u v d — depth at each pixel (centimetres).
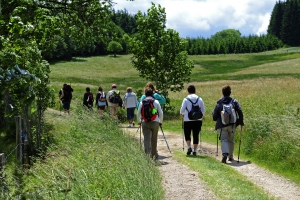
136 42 2284
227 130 1020
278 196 751
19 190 645
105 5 1534
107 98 1872
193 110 1045
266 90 3219
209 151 1206
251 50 15562
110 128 1188
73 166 724
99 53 13938
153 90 1030
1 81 376
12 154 1174
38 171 775
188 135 1070
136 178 629
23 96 393
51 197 581
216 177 831
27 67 995
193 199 687
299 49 15325
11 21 580
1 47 583
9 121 1519
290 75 5559
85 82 5766
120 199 562
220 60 11631
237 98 2480
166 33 2259
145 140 955
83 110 1384
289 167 937
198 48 14675
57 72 8206
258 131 1184
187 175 841
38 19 878
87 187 584
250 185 801
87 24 1548
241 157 1112
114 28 1627
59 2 1456
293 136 1031
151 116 943
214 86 4153
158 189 673
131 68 9744
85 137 1105
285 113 1341
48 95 1182
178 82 2322
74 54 12675
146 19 2275
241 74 6700
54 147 1045
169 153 1119
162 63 2259
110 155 784
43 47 1158
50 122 1347
